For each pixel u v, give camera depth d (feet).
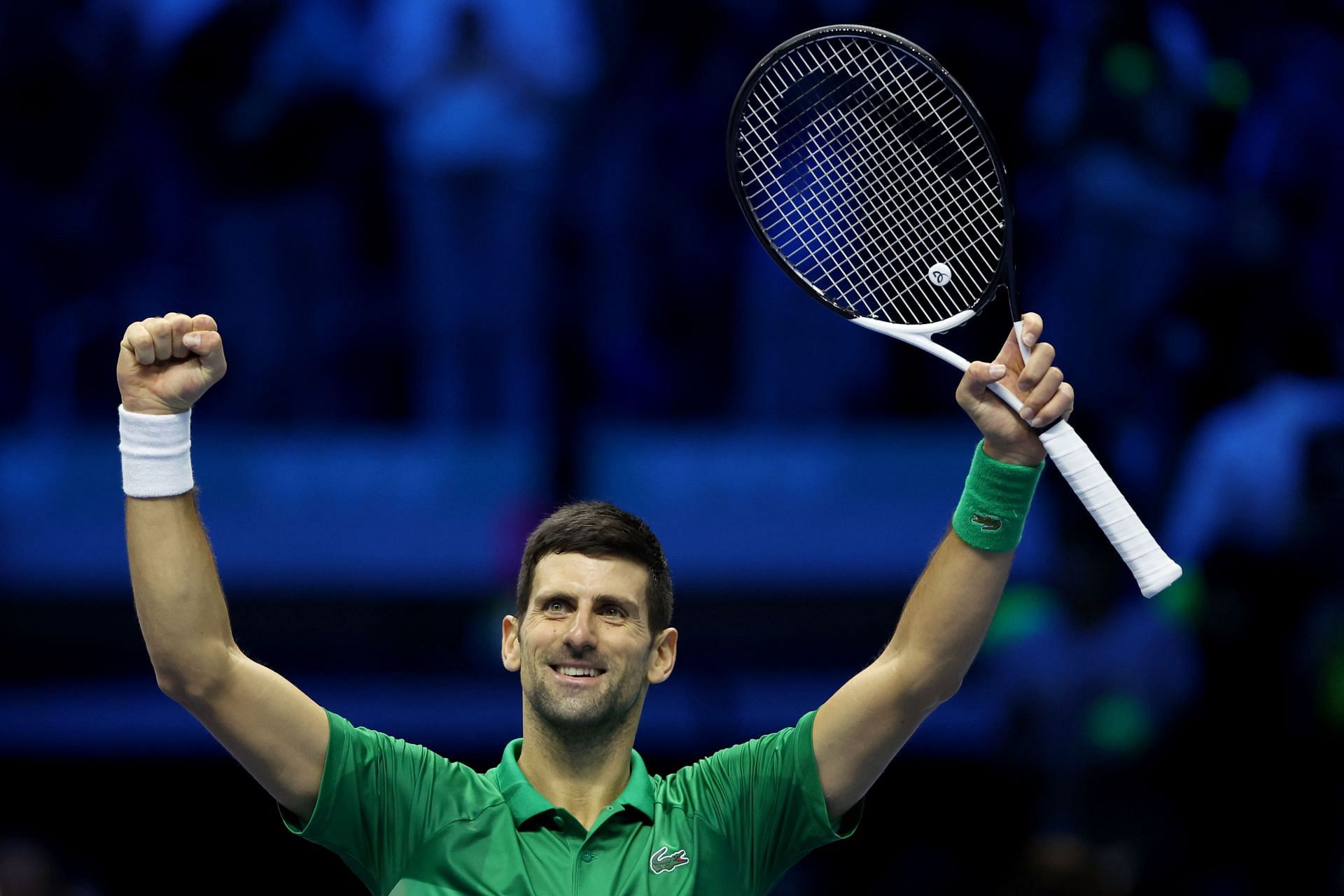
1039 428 38.42
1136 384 124.06
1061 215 124.67
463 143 127.13
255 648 117.29
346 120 130.93
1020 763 96.78
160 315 133.59
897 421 135.85
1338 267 124.16
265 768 37.37
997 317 130.62
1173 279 123.75
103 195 132.77
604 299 133.39
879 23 129.59
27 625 116.78
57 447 133.69
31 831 106.93
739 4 132.26
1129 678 95.25
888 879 105.29
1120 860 90.17
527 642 38.50
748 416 135.74
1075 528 98.12
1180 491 117.91
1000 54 126.62
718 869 38.34
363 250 133.59
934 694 38.60
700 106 133.39
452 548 123.54
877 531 125.90
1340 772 101.14
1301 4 126.11
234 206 131.64
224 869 107.55
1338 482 109.50
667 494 131.03
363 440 133.80
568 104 129.39
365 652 117.19
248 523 126.52
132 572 36.94
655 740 110.01
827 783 39.09
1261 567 108.68
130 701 111.55
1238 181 124.88
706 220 134.41
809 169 45.80
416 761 38.83
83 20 131.44
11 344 134.31
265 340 133.28
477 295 130.52
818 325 134.72
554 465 130.62
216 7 128.98
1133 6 123.44
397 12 128.77
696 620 118.83
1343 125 124.77
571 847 37.68
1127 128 123.54
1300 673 103.81
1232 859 97.71
